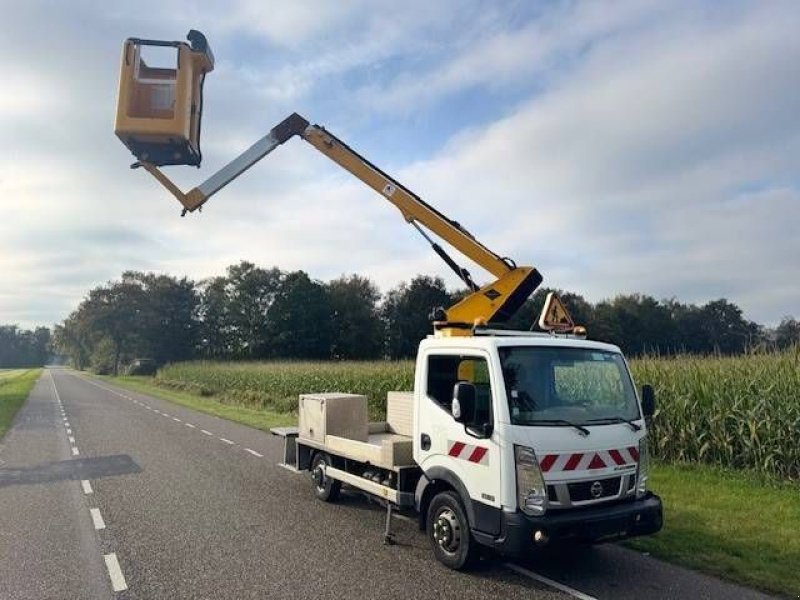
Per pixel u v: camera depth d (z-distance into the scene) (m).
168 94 9.41
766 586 5.58
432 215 9.60
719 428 11.01
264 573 5.87
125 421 20.23
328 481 8.73
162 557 6.34
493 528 5.41
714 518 7.73
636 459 5.95
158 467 11.55
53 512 8.19
